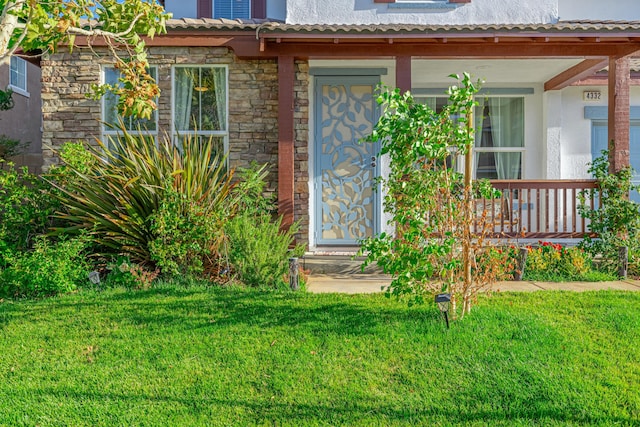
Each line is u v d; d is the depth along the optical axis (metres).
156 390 3.77
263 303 5.86
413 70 9.18
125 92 5.11
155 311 5.55
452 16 9.43
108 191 7.20
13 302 6.11
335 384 3.85
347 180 9.34
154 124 8.61
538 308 5.59
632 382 3.80
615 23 8.28
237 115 8.52
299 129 8.34
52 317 5.42
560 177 10.08
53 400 3.63
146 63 5.16
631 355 4.27
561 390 3.68
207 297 6.12
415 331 4.85
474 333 4.75
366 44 7.87
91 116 8.51
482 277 5.20
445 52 7.86
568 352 4.32
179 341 4.68
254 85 8.51
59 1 4.84
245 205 7.86
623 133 7.96
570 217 10.07
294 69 8.29
